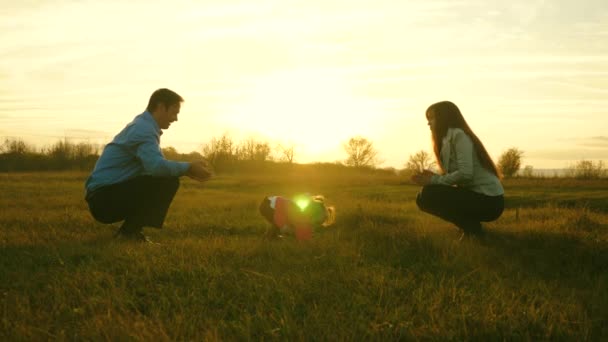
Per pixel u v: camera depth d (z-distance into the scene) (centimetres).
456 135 562
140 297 363
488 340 288
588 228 668
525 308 327
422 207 606
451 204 572
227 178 2542
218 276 401
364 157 4522
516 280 407
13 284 378
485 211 566
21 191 1368
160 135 561
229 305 340
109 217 555
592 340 286
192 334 287
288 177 2722
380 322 312
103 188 540
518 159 3145
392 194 1415
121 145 540
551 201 1124
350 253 494
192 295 354
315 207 601
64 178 2370
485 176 567
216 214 839
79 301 347
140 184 542
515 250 525
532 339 290
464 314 314
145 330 280
